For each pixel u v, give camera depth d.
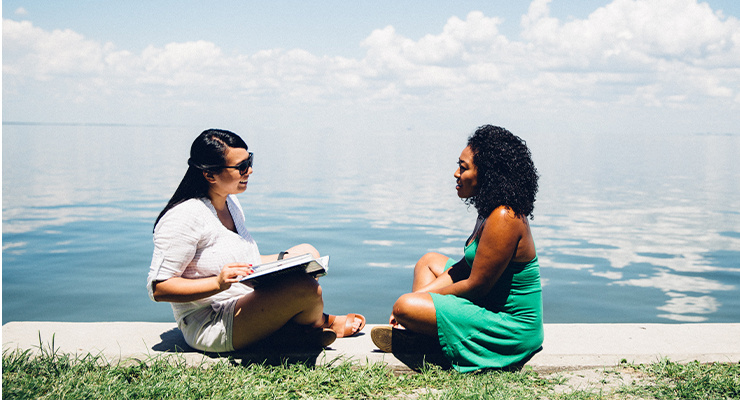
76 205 16.45
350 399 2.92
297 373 3.17
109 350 3.40
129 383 2.96
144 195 18.98
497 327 3.27
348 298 7.64
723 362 3.40
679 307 7.28
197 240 3.12
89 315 6.91
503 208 3.18
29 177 24.88
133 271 8.99
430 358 3.40
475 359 3.27
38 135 105.12
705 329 3.93
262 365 3.21
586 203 18.50
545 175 30.45
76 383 2.86
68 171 28.52
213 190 3.27
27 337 3.58
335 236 12.22
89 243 11.06
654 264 9.72
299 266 3.06
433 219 14.81
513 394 2.94
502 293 3.35
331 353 3.42
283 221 14.22
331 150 60.91
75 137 95.50
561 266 9.54
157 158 41.22
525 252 3.24
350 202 18.20
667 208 17.41
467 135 3.43
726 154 61.91
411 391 3.05
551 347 3.56
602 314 6.98
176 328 3.83
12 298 7.57
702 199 19.91
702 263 9.82
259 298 3.15
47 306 7.24
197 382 2.95
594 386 3.12
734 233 12.97
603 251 10.81
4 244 10.93
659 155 57.53
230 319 3.24
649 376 3.24
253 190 21.53
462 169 3.36
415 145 81.75
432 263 3.88
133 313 7.00
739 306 7.32
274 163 38.12
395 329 3.39
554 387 3.11
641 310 7.14
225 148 3.13
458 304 3.25
